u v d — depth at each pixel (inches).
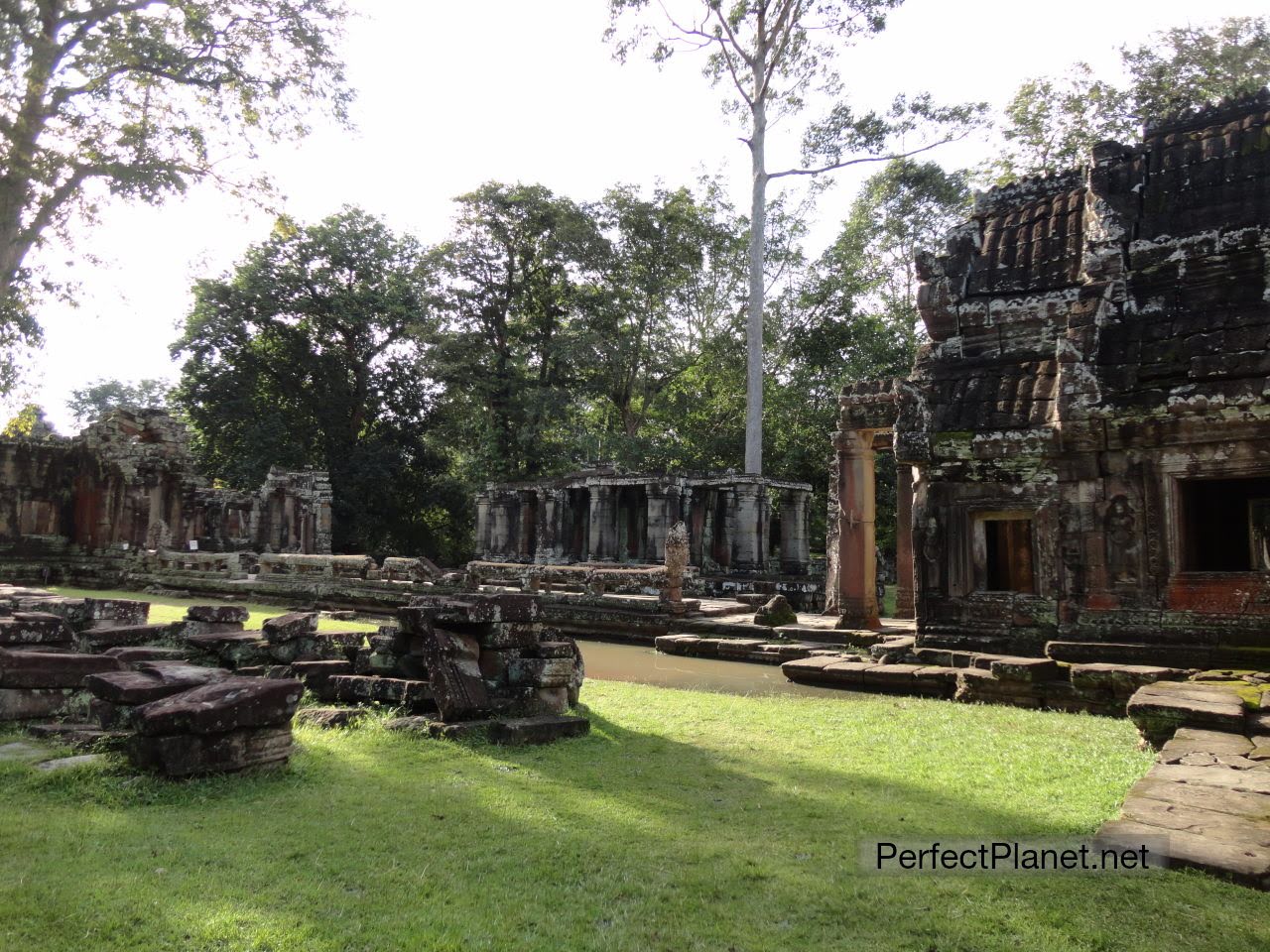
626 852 193.2
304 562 1010.1
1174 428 436.8
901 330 1642.5
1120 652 433.7
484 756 285.0
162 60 943.0
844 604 664.4
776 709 394.0
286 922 152.2
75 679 315.3
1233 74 986.7
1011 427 488.1
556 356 1728.6
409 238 2050.9
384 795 236.1
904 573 784.3
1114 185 494.6
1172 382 442.6
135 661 350.6
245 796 231.9
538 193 1824.6
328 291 1915.6
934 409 518.6
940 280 542.0
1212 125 491.2
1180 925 154.8
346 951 142.0
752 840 203.2
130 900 159.5
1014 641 477.7
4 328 1035.9
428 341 1797.5
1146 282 473.1
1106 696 393.4
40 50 876.0
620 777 261.3
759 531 1269.7
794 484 1408.7
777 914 160.4
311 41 989.2
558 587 831.7
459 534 2207.2
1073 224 528.1
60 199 931.3
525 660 341.4
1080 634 458.9
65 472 1400.1
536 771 267.4
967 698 435.2
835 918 158.9
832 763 285.0
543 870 180.9
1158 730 298.8
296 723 324.2
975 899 167.9
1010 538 557.6
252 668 369.1
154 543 1251.2
